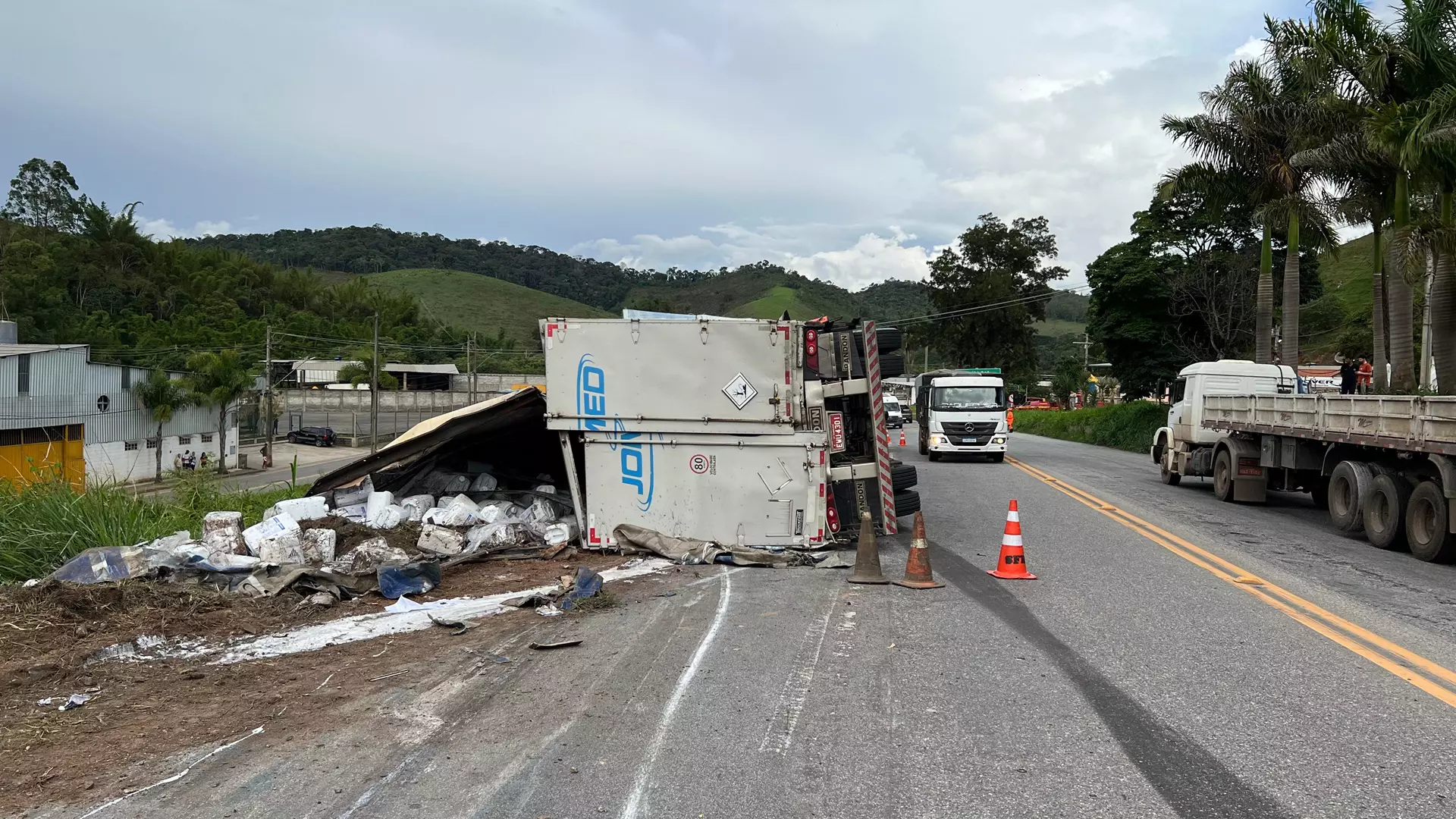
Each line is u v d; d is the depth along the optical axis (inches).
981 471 893.2
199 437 1827.0
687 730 192.4
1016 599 319.9
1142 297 1449.3
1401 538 439.2
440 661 245.0
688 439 400.8
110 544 355.9
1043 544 441.4
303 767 174.2
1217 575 366.6
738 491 399.2
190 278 3740.2
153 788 165.8
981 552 422.3
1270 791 162.6
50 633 260.4
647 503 402.9
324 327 3668.8
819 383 406.0
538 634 272.5
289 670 239.1
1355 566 399.5
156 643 260.1
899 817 152.6
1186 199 1395.2
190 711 207.8
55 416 1419.8
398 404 2938.0
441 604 307.1
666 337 401.1
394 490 456.8
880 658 245.3
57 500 370.6
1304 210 945.5
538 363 3567.9
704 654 249.4
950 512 569.3
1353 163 853.8
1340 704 209.0
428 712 204.7
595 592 320.8
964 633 272.2
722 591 332.5
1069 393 3026.6
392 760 177.6
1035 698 212.7
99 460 1510.8
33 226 3814.0
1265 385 729.6
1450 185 741.9
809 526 397.7
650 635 269.0
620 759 176.9
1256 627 281.0
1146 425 1417.3
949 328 2576.3
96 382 1521.9
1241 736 188.9
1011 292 2476.6
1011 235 2541.8
